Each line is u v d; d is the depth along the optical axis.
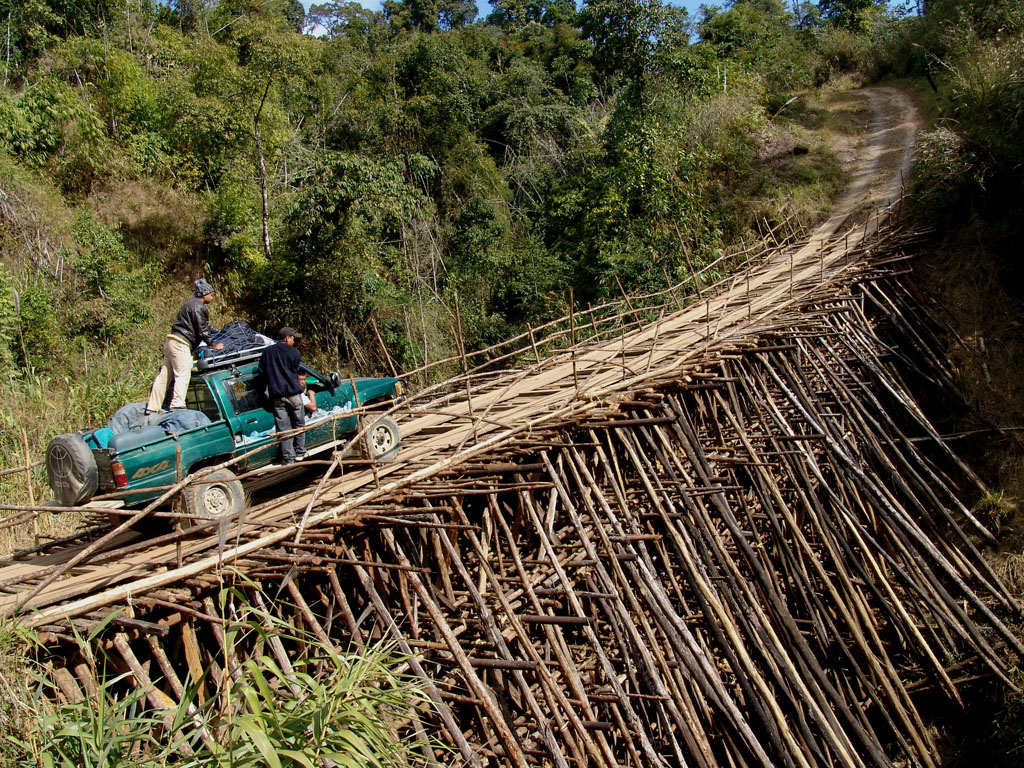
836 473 10.17
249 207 20.25
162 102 21.75
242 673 4.51
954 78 22.28
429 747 5.14
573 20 47.34
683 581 8.61
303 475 8.36
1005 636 9.69
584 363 12.22
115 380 13.54
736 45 36.53
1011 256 16.22
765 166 25.48
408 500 6.61
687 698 6.79
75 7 26.61
